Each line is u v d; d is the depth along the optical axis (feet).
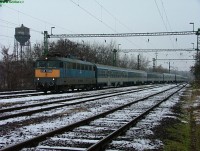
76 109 67.72
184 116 66.69
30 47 234.38
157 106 78.54
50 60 124.06
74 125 44.34
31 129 42.09
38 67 125.29
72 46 250.16
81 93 127.85
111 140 36.42
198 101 103.55
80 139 36.29
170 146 35.12
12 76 172.04
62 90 130.00
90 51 287.48
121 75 219.41
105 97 105.50
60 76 124.16
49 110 65.31
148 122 51.55
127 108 72.69
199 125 54.08
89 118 50.47
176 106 81.51
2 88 159.94
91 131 41.91
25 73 178.70
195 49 225.35
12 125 45.24
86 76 153.79
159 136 39.88
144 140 36.88
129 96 113.60
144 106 77.71
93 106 75.46
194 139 43.80
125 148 32.68
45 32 172.65
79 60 147.64
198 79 245.86
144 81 293.43
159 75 349.41
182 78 498.28
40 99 91.86
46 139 35.68
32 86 180.04
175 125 51.01
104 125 47.29
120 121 51.55
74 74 138.31
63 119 52.42
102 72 178.50
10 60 173.27
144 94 126.93
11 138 35.76
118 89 177.47
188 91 171.32
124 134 40.86
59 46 246.47
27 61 187.21
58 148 31.22
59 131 39.65
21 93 123.65
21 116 55.42
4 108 66.59
